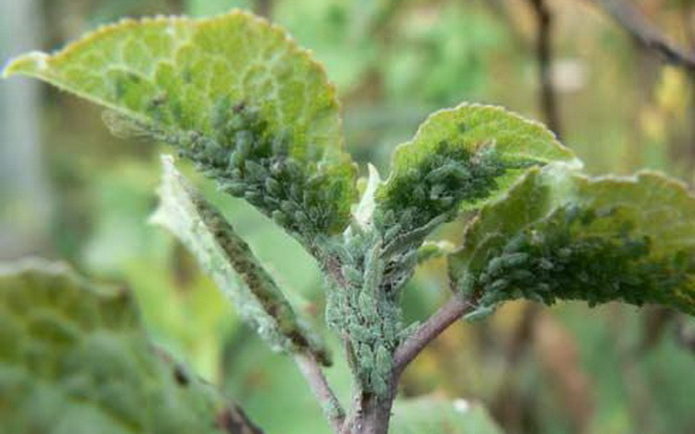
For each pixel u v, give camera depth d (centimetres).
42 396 12
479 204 15
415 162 15
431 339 15
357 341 15
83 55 14
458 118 15
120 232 54
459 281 15
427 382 45
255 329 16
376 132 50
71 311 12
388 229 15
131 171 58
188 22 14
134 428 12
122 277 38
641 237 14
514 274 15
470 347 46
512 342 44
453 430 22
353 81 50
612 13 32
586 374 48
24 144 69
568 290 15
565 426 46
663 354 46
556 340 46
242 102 14
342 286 15
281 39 14
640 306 15
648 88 49
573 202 14
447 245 16
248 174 15
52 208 67
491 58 54
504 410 45
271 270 18
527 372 45
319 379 16
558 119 38
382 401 15
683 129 48
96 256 49
